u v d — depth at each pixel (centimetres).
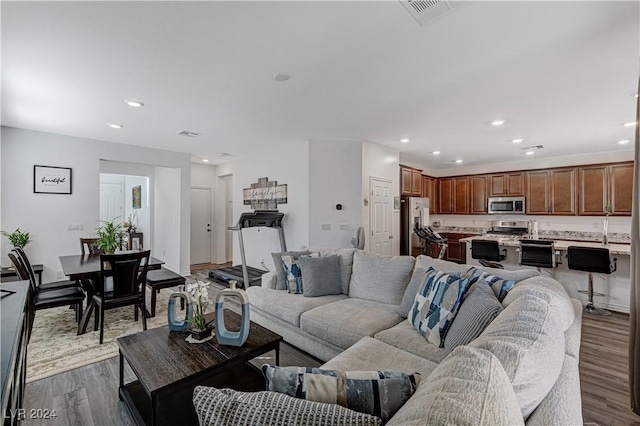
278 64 234
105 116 358
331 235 485
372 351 181
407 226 608
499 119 364
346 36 197
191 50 213
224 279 531
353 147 482
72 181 454
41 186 429
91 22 182
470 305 170
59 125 396
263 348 190
